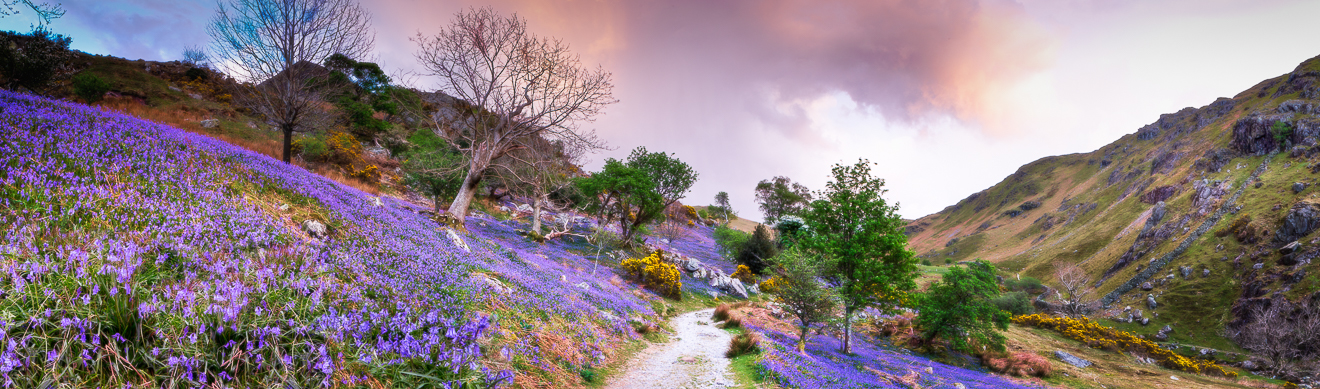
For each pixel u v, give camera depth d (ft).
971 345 92.27
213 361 12.09
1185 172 492.54
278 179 44.93
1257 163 399.44
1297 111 420.36
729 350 44.91
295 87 89.76
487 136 93.50
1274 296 203.51
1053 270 424.87
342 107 180.86
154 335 12.34
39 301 12.05
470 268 45.03
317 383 13.17
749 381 34.58
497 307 35.22
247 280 17.17
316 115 106.93
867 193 68.39
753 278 154.51
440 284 33.06
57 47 102.22
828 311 61.05
